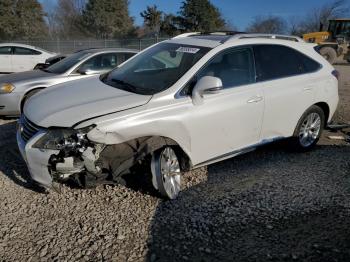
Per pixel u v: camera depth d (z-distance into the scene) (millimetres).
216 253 3072
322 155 5324
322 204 3873
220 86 3779
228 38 4488
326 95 5332
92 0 55969
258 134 4613
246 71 4449
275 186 4254
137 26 59906
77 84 4469
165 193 3777
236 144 4406
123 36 55688
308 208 3787
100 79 4613
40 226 3361
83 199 3832
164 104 3744
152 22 51594
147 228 3373
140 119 3570
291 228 3434
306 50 5238
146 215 3578
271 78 4668
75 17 59750
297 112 4996
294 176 4543
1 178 4227
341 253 3100
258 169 4734
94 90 4086
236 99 4223
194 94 3873
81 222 3436
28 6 50656
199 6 47188
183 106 3834
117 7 57062
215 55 4215
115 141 3488
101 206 3711
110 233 3285
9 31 48594
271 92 4578
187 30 47938
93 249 3072
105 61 7438
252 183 4320
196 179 4391
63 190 3979
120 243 3158
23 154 3613
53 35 56688
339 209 3781
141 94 3822
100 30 56281
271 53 4758
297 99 4910
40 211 3596
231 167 4781
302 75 5008
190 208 3732
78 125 3367
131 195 3938
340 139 6137
